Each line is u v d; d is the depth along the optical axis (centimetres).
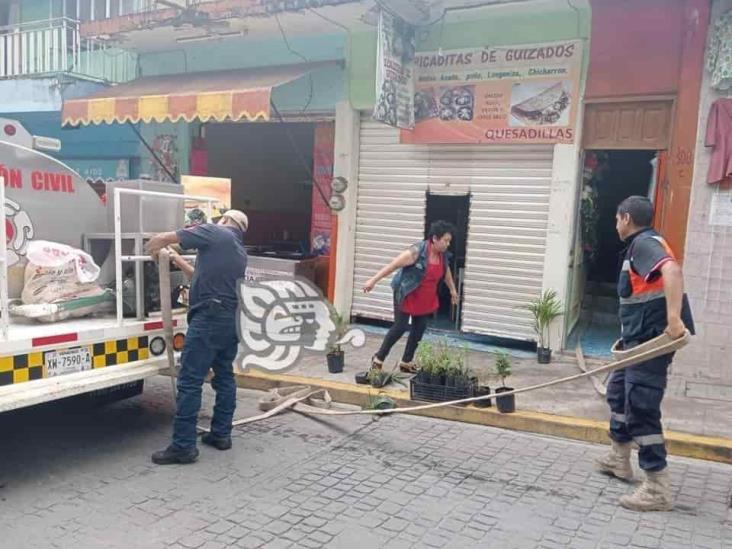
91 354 464
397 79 779
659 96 703
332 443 523
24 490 424
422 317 691
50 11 1175
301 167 1126
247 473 459
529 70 766
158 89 909
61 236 527
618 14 713
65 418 573
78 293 496
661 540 376
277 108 943
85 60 1102
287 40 933
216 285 475
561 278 771
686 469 486
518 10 761
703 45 665
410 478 456
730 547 370
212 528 376
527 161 792
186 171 1059
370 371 663
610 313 970
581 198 793
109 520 384
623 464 457
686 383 673
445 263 695
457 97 812
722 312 674
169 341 503
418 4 755
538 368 730
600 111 745
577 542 372
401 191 882
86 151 1151
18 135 512
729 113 653
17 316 475
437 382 599
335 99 902
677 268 394
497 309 827
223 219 514
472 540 371
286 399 614
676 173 686
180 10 870
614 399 456
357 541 366
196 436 502
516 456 504
